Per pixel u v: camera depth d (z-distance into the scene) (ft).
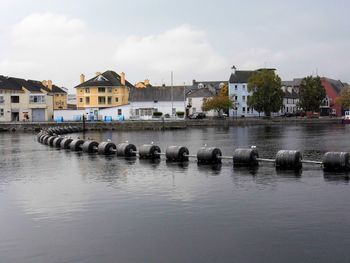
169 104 379.76
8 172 77.00
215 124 308.19
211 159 82.48
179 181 61.98
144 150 94.63
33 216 43.39
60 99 487.61
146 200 49.34
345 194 49.88
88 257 31.63
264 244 33.09
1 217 43.24
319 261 29.55
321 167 72.49
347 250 31.42
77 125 280.92
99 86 388.37
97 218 41.93
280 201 46.83
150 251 32.42
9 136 223.10
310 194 50.21
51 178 68.64
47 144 150.71
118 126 282.77
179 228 37.86
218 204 46.24
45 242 35.14
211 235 35.63
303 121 335.06
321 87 398.42
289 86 484.33
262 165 77.00
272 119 333.62
